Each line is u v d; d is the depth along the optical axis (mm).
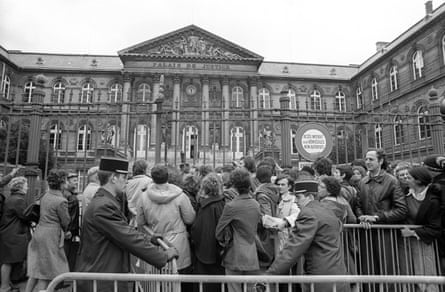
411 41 31969
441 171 4531
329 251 3445
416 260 4508
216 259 4387
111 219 3230
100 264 3213
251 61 44156
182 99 43250
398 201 4711
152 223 4418
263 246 4883
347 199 5355
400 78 33812
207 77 43188
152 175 4441
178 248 4332
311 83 47875
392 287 4484
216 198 4559
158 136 7754
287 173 5883
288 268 3379
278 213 5004
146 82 43469
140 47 42875
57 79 44156
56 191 5324
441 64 28062
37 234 5066
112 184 3537
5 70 41000
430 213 4211
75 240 6254
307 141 7973
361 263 4734
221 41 44000
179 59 43000
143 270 4676
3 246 5566
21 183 5836
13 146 19500
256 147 20516
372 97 40281
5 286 5535
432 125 9336
